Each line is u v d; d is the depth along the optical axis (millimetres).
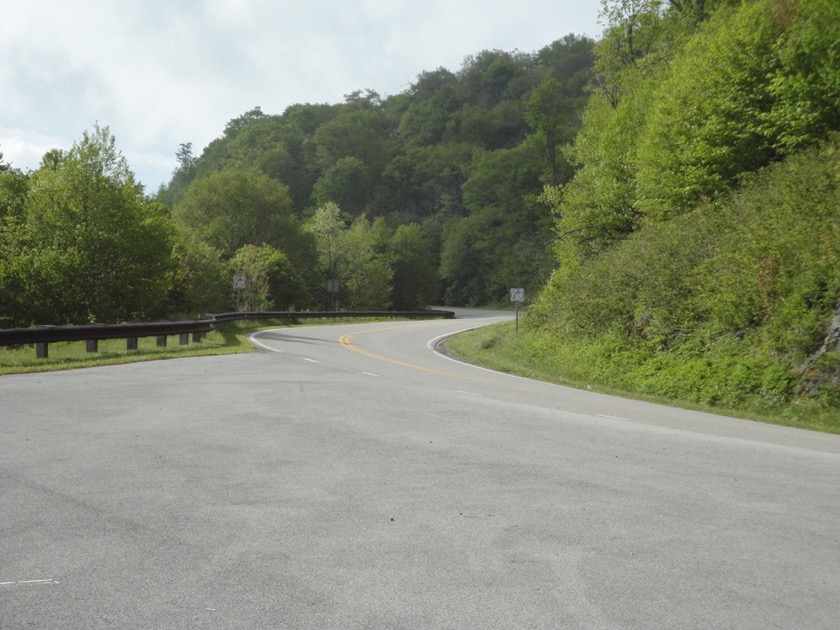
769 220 21766
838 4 24422
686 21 39500
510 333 36531
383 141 143375
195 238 59188
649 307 23750
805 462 8531
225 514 5766
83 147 42562
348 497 6312
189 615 3953
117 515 5703
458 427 10055
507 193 106062
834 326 16516
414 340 35781
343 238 85125
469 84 157500
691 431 10922
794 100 24797
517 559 4863
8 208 46531
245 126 167875
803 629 3902
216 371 17125
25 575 4488
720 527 5668
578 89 120000
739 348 18938
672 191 28344
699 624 3936
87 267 41406
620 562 4848
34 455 7762
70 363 18531
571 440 9367
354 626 3846
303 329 42969
